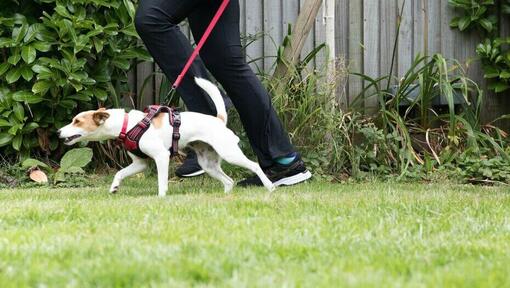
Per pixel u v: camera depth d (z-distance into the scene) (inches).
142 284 130.2
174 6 281.0
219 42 287.9
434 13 411.2
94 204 231.6
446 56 414.0
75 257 149.7
